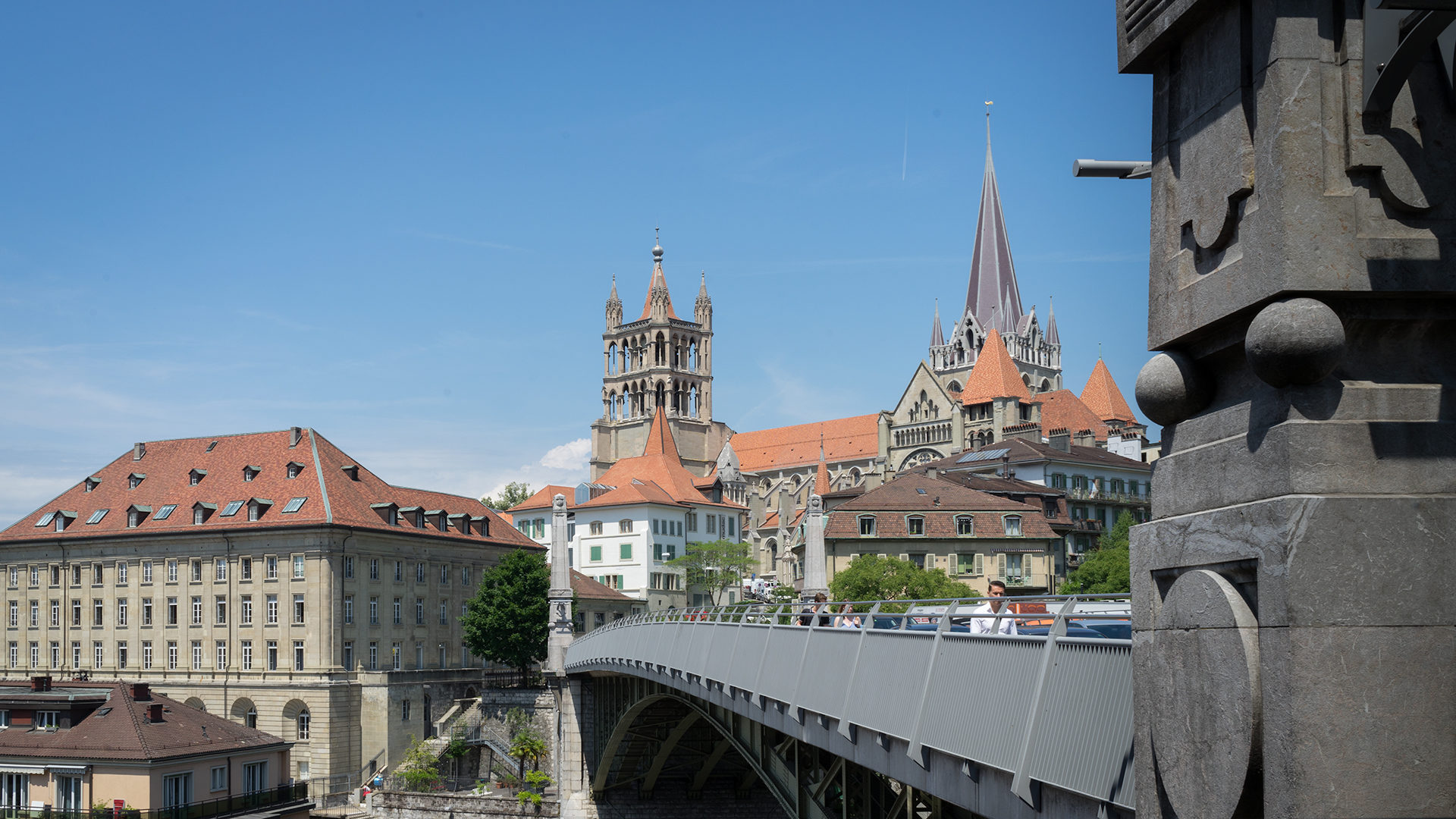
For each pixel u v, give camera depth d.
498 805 88.00
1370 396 8.14
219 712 111.50
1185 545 9.20
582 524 175.75
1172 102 9.71
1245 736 8.22
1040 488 116.12
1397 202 8.12
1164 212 9.77
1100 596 13.80
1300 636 7.86
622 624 58.28
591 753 77.62
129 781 76.38
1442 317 8.30
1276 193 8.20
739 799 73.56
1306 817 7.73
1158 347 9.83
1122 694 12.58
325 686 107.25
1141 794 9.75
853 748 21.98
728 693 33.19
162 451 128.25
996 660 16.02
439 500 131.00
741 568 166.00
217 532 113.69
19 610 123.94
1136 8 9.89
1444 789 7.79
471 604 119.12
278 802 84.56
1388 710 7.80
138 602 117.81
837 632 23.70
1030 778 14.34
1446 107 8.21
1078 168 10.56
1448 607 7.91
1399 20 7.91
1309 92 8.17
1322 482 8.02
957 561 100.31
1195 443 9.43
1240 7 8.62
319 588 109.50
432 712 114.94
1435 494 8.05
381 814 94.88
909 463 198.88
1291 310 8.00
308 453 119.19
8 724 83.06
